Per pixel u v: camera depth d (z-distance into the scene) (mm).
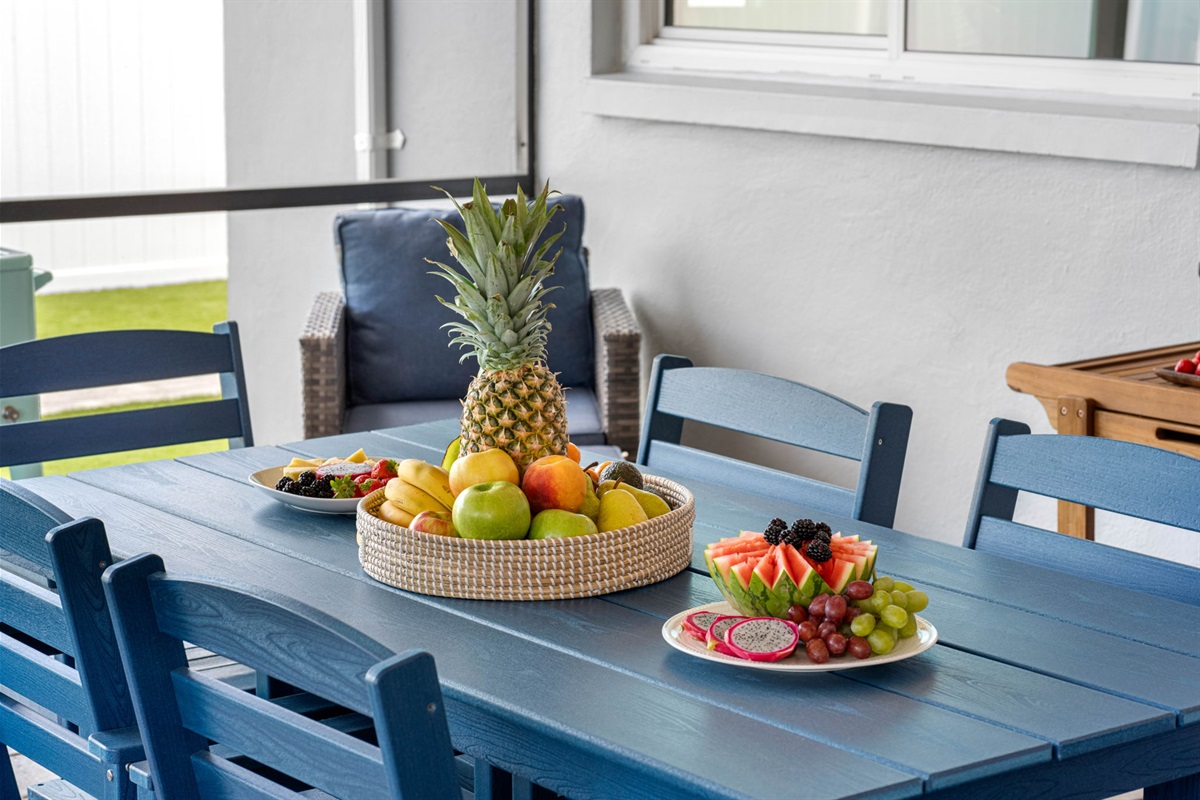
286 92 3982
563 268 3801
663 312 4039
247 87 3918
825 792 1075
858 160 3477
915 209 3375
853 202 3506
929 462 3449
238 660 1156
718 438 4004
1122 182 2971
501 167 4328
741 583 1407
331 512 1891
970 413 3340
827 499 2004
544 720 1216
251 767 1738
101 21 3674
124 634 1222
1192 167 2824
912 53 3506
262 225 4102
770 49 3832
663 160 3955
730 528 1843
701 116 3766
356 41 4074
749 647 1346
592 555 1555
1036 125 3059
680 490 1776
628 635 1439
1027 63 3277
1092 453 1728
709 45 3980
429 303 3754
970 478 3363
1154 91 3049
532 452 1663
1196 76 2975
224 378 2434
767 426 2088
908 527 3521
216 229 4016
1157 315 2947
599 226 4184
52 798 1662
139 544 1742
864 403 3570
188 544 1748
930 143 3275
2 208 3566
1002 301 3234
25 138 3617
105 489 2023
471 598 1555
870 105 3377
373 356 3729
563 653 1387
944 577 1647
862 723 1212
